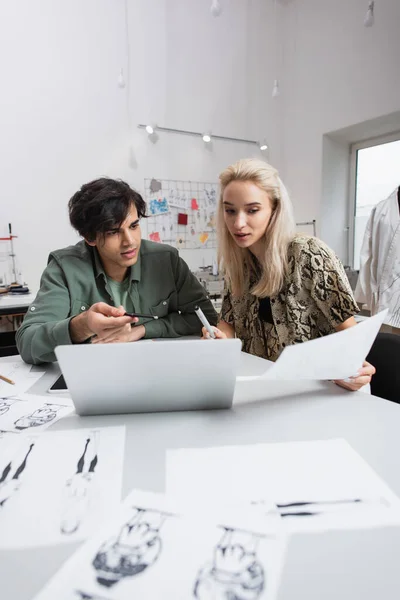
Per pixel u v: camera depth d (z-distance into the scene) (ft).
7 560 1.03
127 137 9.71
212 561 1.00
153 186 10.14
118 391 1.84
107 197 3.05
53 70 8.71
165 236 10.43
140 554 1.03
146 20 9.66
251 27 11.00
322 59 9.91
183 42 10.19
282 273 3.47
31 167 8.67
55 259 3.59
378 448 1.55
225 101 10.93
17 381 2.51
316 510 1.19
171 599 0.90
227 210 3.32
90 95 9.18
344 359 1.98
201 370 1.80
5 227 8.52
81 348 1.70
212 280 8.36
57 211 9.02
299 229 11.30
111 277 3.71
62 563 1.01
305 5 10.31
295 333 3.49
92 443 1.63
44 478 1.39
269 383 2.33
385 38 8.20
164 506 1.22
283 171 11.78
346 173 10.73
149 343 1.72
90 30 9.04
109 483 1.35
